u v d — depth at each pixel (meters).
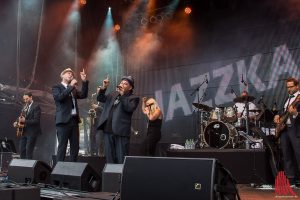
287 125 5.73
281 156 6.29
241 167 5.90
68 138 4.56
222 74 9.55
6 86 9.34
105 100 4.57
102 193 3.21
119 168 3.35
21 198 2.66
